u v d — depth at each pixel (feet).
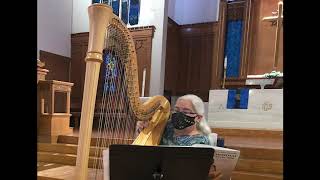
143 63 20.76
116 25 4.55
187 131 6.43
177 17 25.62
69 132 16.19
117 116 5.66
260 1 20.18
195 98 6.59
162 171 4.37
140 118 5.88
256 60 20.30
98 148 6.44
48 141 14.83
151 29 20.54
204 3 25.21
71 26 23.97
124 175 4.40
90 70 3.96
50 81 14.92
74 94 23.48
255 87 20.08
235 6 21.01
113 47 4.82
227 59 21.24
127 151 4.28
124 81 5.38
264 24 20.10
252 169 10.91
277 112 15.55
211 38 23.82
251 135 15.33
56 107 16.52
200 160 4.32
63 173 11.59
